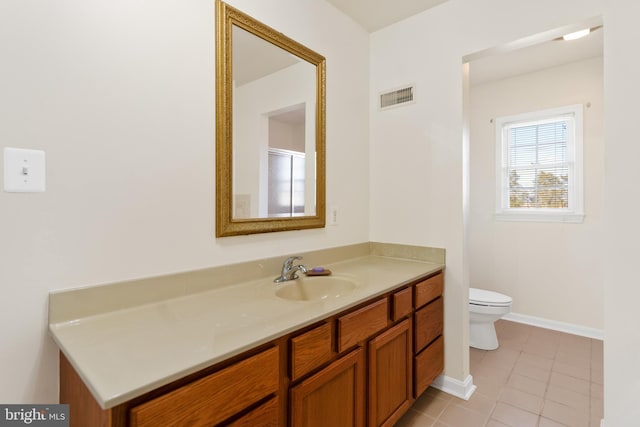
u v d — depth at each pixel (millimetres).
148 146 1192
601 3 1506
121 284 1127
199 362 764
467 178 2025
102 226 1090
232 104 1449
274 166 1657
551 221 2932
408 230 2160
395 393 1535
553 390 1989
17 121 927
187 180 1305
